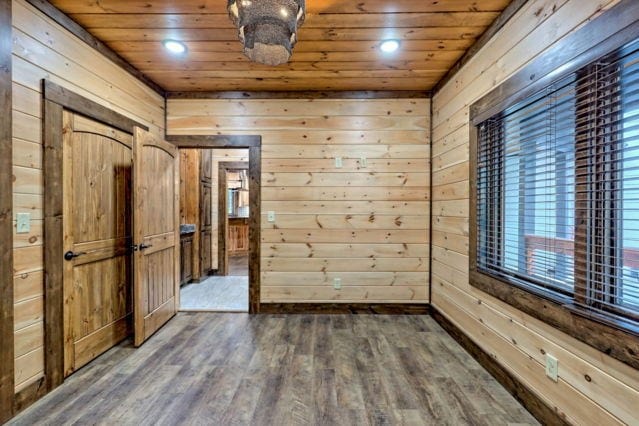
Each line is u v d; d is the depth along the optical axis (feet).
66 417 5.63
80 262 7.33
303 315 10.98
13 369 5.66
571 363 4.89
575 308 4.75
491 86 7.17
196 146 11.21
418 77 10.09
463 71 8.59
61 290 6.72
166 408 5.88
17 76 5.75
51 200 6.48
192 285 15.49
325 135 11.17
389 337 9.14
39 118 6.22
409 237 11.19
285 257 11.20
